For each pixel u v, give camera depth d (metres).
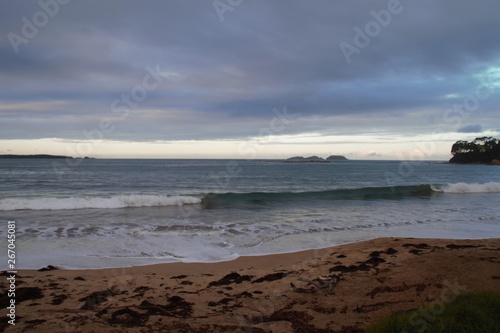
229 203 20.47
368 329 4.26
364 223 14.41
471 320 4.04
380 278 6.23
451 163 131.50
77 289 6.15
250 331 4.44
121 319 4.78
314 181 43.62
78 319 4.75
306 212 17.28
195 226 13.02
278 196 23.36
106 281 6.72
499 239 10.93
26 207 17.12
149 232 11.83
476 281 5.63
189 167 79.00
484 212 17.84
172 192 27.53
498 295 4.58
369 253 8.86
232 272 7.30
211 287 6.30
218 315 4.96
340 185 38.66
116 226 12.78
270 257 9.18
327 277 6.46
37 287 6.22
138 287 6.32
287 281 6.44
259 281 6.61
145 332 4.38
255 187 34.66
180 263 8.46
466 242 10.26
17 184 31.59
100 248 9.70
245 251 9.80
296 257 9.16
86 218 14.59
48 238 10.79
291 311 5.04
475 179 50.44
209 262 8.62
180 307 5.29
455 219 15.66
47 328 4.43
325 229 13.05
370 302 5.27
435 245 9.79
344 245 10.46
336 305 5.21
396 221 14.95
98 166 81.12
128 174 49.41
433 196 25.47
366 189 26.17
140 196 19.38
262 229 12.79
